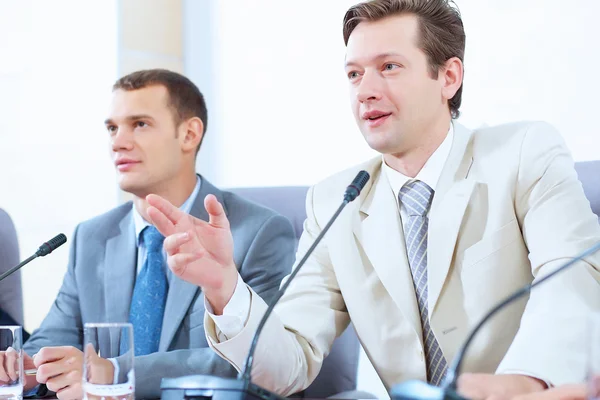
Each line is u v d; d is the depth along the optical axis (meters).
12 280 3.22
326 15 4.02
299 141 4.09
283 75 4.17
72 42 4.20
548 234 1.97
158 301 2.78
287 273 2.81
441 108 2.26
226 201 2.97
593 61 3.20
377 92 2.18
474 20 3.52
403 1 2.19
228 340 1.88
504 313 2.07
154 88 2.94
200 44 4.50
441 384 2.09
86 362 1.52
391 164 2.31
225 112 4.38
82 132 4.20
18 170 4.04
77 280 2.99
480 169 2.20
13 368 1.83
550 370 1.61
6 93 4.02
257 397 1.42
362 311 2.21
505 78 3.43
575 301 1.78
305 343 2.18
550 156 2.12
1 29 4.01
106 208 4.19
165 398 1.48
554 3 3.31
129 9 4.35
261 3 4.27
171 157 2.93
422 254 2.18
